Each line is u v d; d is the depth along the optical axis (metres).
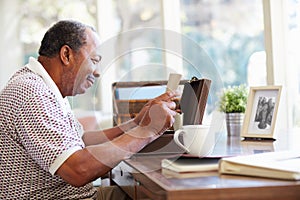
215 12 3.32
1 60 5.15
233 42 3.18
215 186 1.11
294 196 1.10
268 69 2.59
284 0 2.55
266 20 2.58
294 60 2.56
